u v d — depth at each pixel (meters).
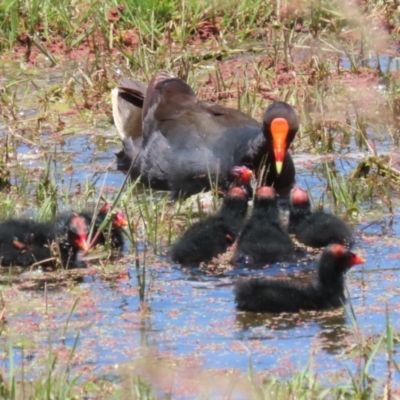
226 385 14.13
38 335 15.88
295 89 27.06
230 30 31.38
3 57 30.45
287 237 19.00
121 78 26.73
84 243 18.56
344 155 24.02
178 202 21.94
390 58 29.64
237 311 16.66
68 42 30.62
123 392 14.03
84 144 25.16
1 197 21.67
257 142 22.11
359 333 15.53
